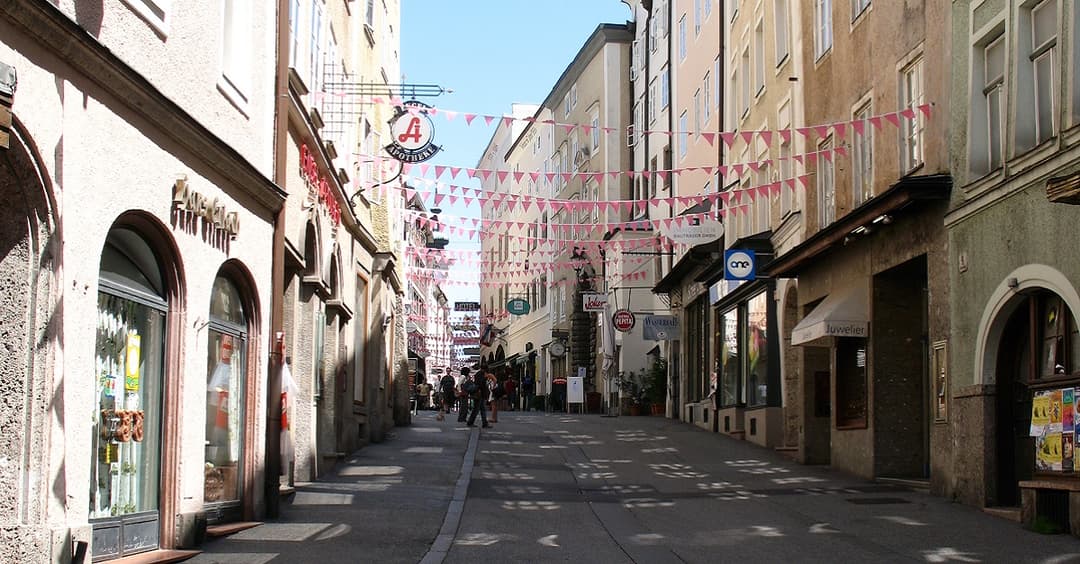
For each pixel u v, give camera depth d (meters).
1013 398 15.34
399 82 32.44
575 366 54.72
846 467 21.12
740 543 12.84
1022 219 14.34
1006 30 14.81
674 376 40.09
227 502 13.21
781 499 17.08
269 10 14.49
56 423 8.55
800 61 24.58
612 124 53.00
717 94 34.94
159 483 11.20
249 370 13.88
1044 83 14.25
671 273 36.53
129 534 10.39
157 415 11.18
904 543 12.66
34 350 8.40
